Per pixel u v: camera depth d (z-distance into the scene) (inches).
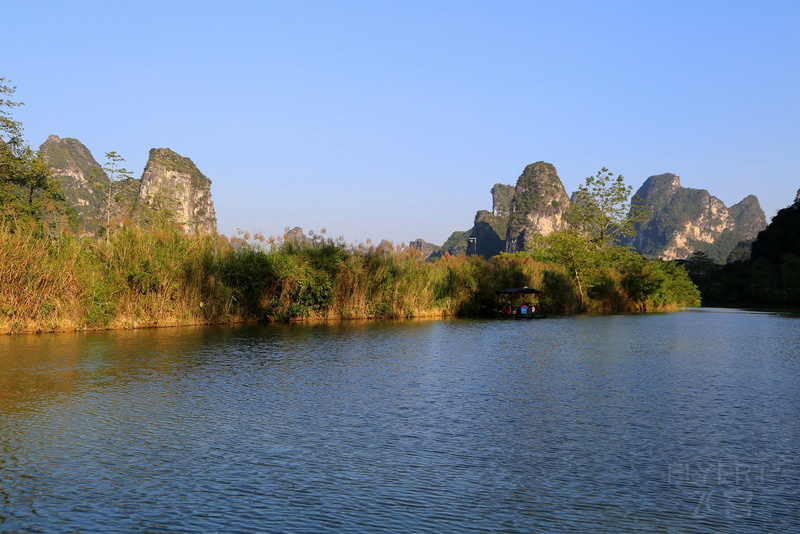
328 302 1450.5
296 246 1466.5
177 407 484.7
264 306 1338.6
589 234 2581.2
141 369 658.2
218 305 1252.5
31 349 802.8
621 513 291.3
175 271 1176.8
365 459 363.3
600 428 439.2
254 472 338.3
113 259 1122.7
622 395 557.3
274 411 477.1
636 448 392.5
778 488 326.6
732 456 378.9
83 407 481.1
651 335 1194.6
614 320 1690.5
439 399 530.6
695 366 748.6
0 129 1456.7
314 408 489.7
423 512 288.2
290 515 282.4
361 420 453.4
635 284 2361.0
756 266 4146.2
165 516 279.4
